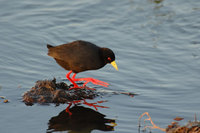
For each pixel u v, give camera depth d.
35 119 10.63
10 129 10.00
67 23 18.09
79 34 17.06
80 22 18.22
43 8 19.45
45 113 11.05
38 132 9.88
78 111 11.27
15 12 18.91
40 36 16.84
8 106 11.38
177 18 18.44
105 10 19.36
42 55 15.37
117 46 16.06
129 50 15.76
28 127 10.13
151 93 12.55
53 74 13.94
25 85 12.85
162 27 17.67
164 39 16.67
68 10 19.30
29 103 11.68
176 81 13.37
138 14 18.91
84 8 19.52
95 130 10.06
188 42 16.39
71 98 12.19
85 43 12.75
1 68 14.03
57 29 17.52
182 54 15.38
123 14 18.95
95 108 11.49
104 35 17.02
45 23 18.02
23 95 12.11
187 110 11.34
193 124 10.19
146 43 16.36
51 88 12.39
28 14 18.80
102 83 13.12
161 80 13.47
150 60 14.96
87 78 13.11
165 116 10.98
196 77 13.62
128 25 17.94
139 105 11.70
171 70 14.21
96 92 12.69
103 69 14.45
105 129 10.16
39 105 11.59
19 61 14.73
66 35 16.95
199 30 17.39
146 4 20.02
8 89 12.49
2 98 11.88
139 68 14.39
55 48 12.76
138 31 17.39
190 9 19.42
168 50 15.73
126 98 12.22
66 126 10.26
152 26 17.78
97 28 17.64
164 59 15.02
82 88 12.95
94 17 18.69
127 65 14.61
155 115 11.03
